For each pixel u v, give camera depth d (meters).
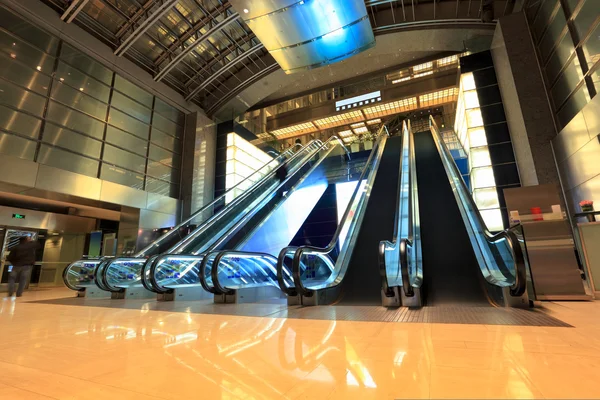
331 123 23.66
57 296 8.22
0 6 9.65
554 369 1.88
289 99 21.67
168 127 15.28
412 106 21.61
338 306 4.97
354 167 15.80
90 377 1.95
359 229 8.04
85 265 9.10
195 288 7.41
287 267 6.76
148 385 1.80
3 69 9.44
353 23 11.75
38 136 10.02
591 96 7.80
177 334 3.15
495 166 11.54
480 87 12.53
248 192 12.09
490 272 5.50
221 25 12.34
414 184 9.21
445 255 6.52
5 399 1.64
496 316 3.69
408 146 11.67
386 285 4.80
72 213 12.79
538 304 4.61
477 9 12.80
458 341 2.59
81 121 11.37
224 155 16.94
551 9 9.27
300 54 13.16
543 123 9.62
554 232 5.20
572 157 8.33
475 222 6.79
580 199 8.07
